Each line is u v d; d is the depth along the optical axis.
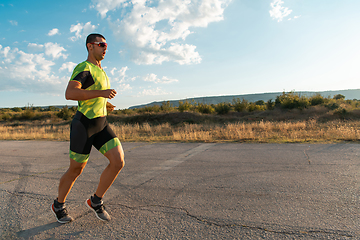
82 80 1.91
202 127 13.85
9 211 2.53
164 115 21.44
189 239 1.85
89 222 2.22
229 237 1.86
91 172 4.23
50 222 2.25
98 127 2.11
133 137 10.11
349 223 2.02
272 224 2.05
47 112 33.81
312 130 10.04
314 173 3.62
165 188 3.17
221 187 3.13
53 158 5.87
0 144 9.27
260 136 8.70
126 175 3.92
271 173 3.73
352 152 5.15
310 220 2.10
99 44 2.10
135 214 2.36
